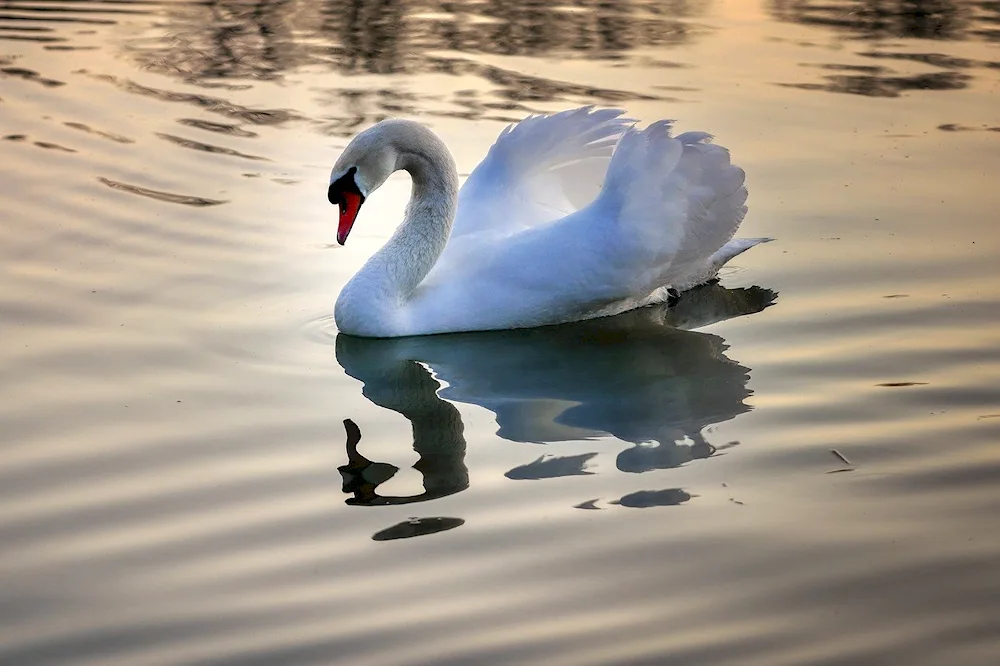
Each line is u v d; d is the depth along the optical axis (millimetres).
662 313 11070
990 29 18781
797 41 18203
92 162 13523
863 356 9766
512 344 10500
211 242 11844
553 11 19922
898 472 8055
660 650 6266
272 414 9016
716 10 20000
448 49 17781
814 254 11664
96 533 7379
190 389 9305
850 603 6664
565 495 7898
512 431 8852
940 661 6180
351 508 7734
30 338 9945
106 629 6488
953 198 12688
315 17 19391
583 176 11555
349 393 9430
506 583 6891
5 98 15391
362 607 6664
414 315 10672
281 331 10367
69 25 18672
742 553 7160
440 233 10742
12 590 6812
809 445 8469
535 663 6172
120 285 10914
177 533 7398
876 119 14953
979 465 8102
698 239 11008
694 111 15195
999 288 10805
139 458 8266
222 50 17641
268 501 7797
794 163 13656
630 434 8766
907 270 11242
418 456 8453
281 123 14797
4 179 12992
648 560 7105
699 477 8094
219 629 6477
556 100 15547
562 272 10672
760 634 6402
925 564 7016
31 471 8047
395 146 10688
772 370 9664
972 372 9422
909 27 18953
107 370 9508
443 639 6367
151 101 15469
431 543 7316
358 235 12219
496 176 11531
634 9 20078
